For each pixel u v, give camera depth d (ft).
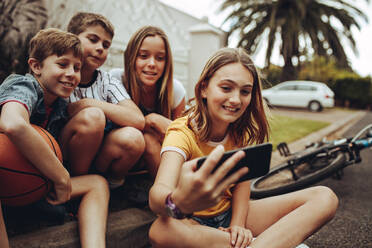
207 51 20.97
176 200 2.81
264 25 42.06
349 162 8.00
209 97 4.12
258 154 2.97
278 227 3.69
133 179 6.86
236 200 4.49
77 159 4.94
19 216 4.77
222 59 3.98
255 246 3.57
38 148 3.65
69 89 4.53
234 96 3.91
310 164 8.57
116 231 4.71
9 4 9.59
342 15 43.06
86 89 5.91
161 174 3.64
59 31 4.56
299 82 41.39
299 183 7.54
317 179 7.49
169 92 6.70
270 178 8.49
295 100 40.50
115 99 5.90
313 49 42.70
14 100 3.74
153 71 6.19
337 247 5.35
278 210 4.32
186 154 3.98
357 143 8.18
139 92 6.54
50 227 4.53
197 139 4.29
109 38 5.92
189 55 21.66
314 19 42.32
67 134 4.85
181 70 20.99
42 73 4.43
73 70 4.50
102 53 5.76
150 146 5.57
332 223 6.32
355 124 27.07
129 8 17.92
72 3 12.32
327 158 8.44
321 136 17.17
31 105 3.95
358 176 9.86
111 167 5.46
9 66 9.14
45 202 4.54
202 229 3.72
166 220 3.52
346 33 44.50
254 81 4.28
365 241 5.57
